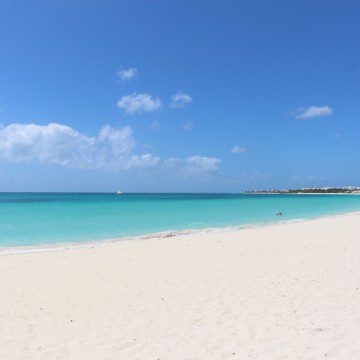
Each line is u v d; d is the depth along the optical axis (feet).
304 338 21.43
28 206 168.14
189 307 27.55
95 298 30.30
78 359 19.98
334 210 153.58
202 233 74.33
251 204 204.03
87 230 81.30
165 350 20.71
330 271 36.83
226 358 19.45
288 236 64.18
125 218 109.29
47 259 47.06
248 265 40.88
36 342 22.18
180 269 39.75
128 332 23.36
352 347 20.04
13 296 31.19
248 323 24.04
